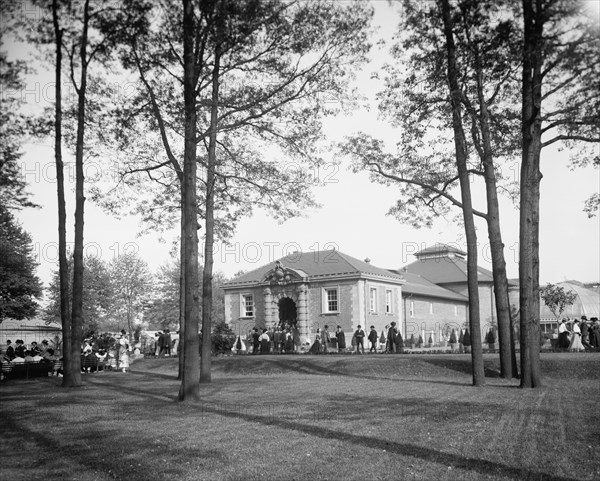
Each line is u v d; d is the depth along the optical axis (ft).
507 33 47.37
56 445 28.76
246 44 53.42
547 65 45.91
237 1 48.42
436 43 58.08
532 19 41.88
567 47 40.32
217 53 55.98
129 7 52.19
